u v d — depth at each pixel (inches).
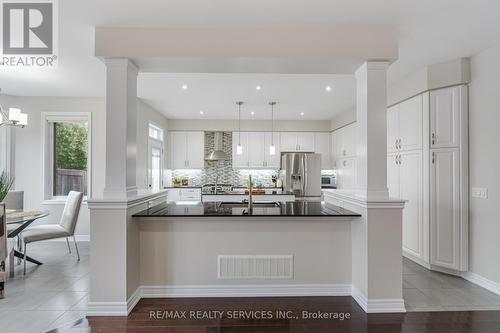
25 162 194.1
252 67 112.5
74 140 202.1
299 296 113.3
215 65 110.3
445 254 135.1
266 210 121.3
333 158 275.0
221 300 109.7
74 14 93.3
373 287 101.2
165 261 112.7
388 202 100.7
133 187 108.3
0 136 186.7
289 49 103.3
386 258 101.4
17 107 193.3
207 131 281.4
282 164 273.6
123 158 101.8
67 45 114.7
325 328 91.4
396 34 104.9
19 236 153.8
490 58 119.7
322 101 207.6
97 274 98.5
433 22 99.3
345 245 114.7
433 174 139.0
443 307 104.9
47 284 124.3
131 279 103.6
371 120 104.6
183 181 281.7
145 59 104.1
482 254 123.4
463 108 131.0
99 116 196.4
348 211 117.3
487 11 92.4
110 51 101.3
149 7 90.0
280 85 168.9
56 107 195.2
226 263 113.1
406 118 156.6
